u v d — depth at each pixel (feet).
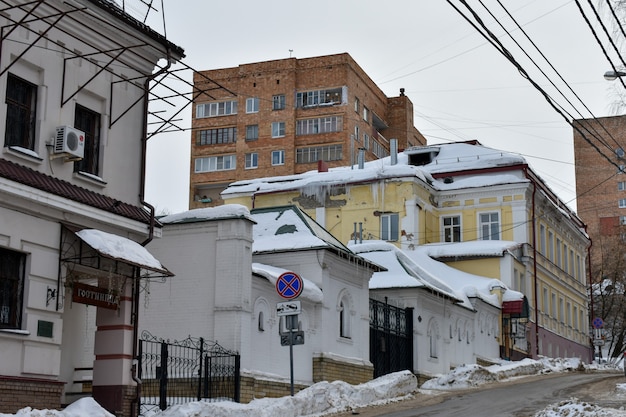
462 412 70.23
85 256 59.16
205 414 58.80
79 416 52.75
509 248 154.10
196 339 74.59
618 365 161.99
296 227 90.89
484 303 134.41
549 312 177.78
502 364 128.67
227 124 271.08
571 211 208.03
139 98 65.62
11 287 54.65
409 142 297.74
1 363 52.65
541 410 67.46
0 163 53.26
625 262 217.36
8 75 55.88
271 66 269.44
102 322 63.10
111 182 63.26
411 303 107.76
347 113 261.03
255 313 76.79
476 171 169.27
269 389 75.92
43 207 56.08
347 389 76.07
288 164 262.67
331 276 89.15
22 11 56.29
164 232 77.77
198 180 271.49
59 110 59.00
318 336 85.66
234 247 75.25
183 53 68.13
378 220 161.99
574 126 71.56
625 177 335.47
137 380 62.90
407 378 87.51
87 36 61.31
